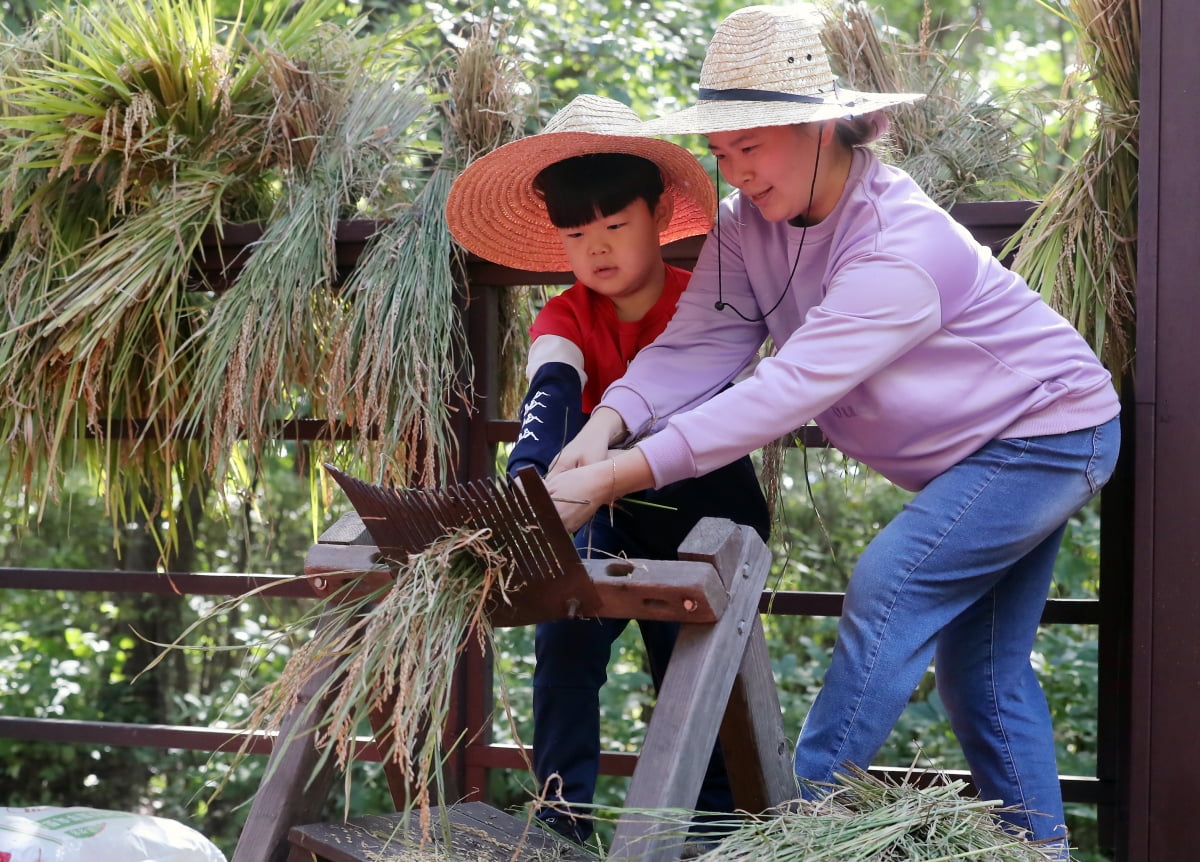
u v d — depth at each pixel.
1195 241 1.99
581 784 1.83
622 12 4.86
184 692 5.61
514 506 1.42
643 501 1.87
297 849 1.67
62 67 2.55
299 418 2.53
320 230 2.42
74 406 2.49
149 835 1.95
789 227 1.91
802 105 1.78
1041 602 1.95
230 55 2.62
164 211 2.45
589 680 1.89
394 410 2.31
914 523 1.76
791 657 4.73
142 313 2.42
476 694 2.42
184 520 5.43
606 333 2.07
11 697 5.33
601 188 1.92
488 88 2.53
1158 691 1.99
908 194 1.82
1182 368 1.99
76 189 2.55
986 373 1.78
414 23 2.77
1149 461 2.00
